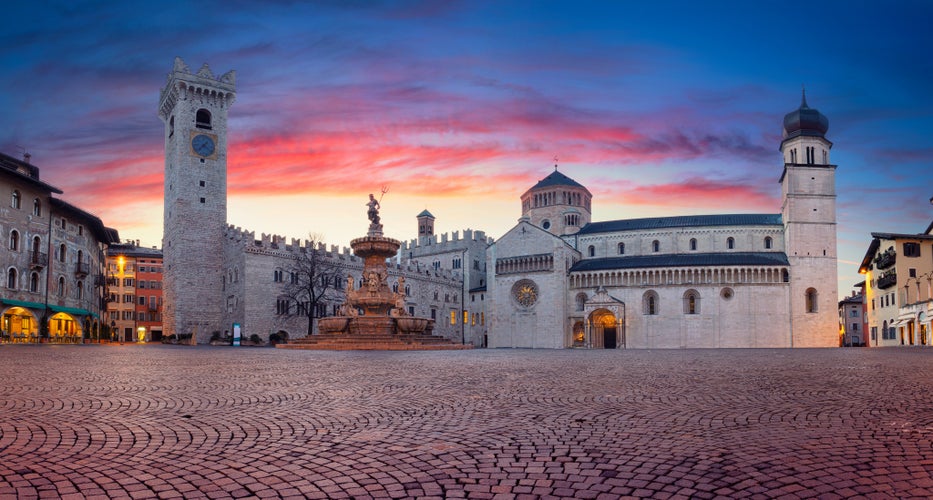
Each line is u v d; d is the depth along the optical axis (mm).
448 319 139750
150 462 9141
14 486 7910
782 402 15242
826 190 116250
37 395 16266
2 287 71125
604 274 121562
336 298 112000
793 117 120438
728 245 123438
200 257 107438
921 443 10258
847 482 8062
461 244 147500
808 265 114562
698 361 34906
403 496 7609
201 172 109625
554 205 143125
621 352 58281
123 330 157250
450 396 16562
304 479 8320
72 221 85625
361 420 12680
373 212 60250
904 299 89688
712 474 8445
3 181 71438
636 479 8234
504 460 9258
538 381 20781
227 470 8734
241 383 19844
